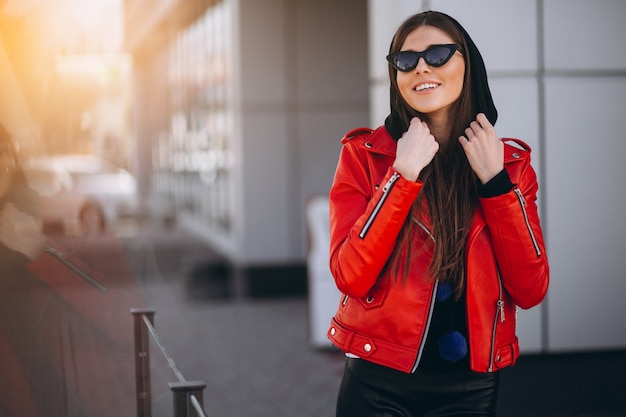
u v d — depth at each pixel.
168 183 19.28
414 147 2.18
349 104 11.14
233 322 9.28
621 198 5.51
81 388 3.37
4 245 3.24
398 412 2.31
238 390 6.50
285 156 11.05
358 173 2.37
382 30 5.73
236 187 11.22
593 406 5.53
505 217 2.19
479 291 2.25
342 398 2.40
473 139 2.22
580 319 5.50
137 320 3.51
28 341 3.25
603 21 5.46
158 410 3.29
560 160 5.47
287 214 11.05
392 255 2.26
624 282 5.51
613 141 5.50
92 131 19.12
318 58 11.07
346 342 2.33
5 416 3.18
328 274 7.80
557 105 5.46
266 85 11.01
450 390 2.28
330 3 11.06
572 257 5.49
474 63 2.34
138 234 16.12
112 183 18.22
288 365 7.28
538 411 5.51
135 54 23.61
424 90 2.26
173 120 18.45
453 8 5.40
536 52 5.45
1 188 3.27
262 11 10.96
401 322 2.24
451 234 2.24
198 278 11.59
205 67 13.90
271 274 10.98
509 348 2.31
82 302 3.41
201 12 14.25
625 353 5.54
